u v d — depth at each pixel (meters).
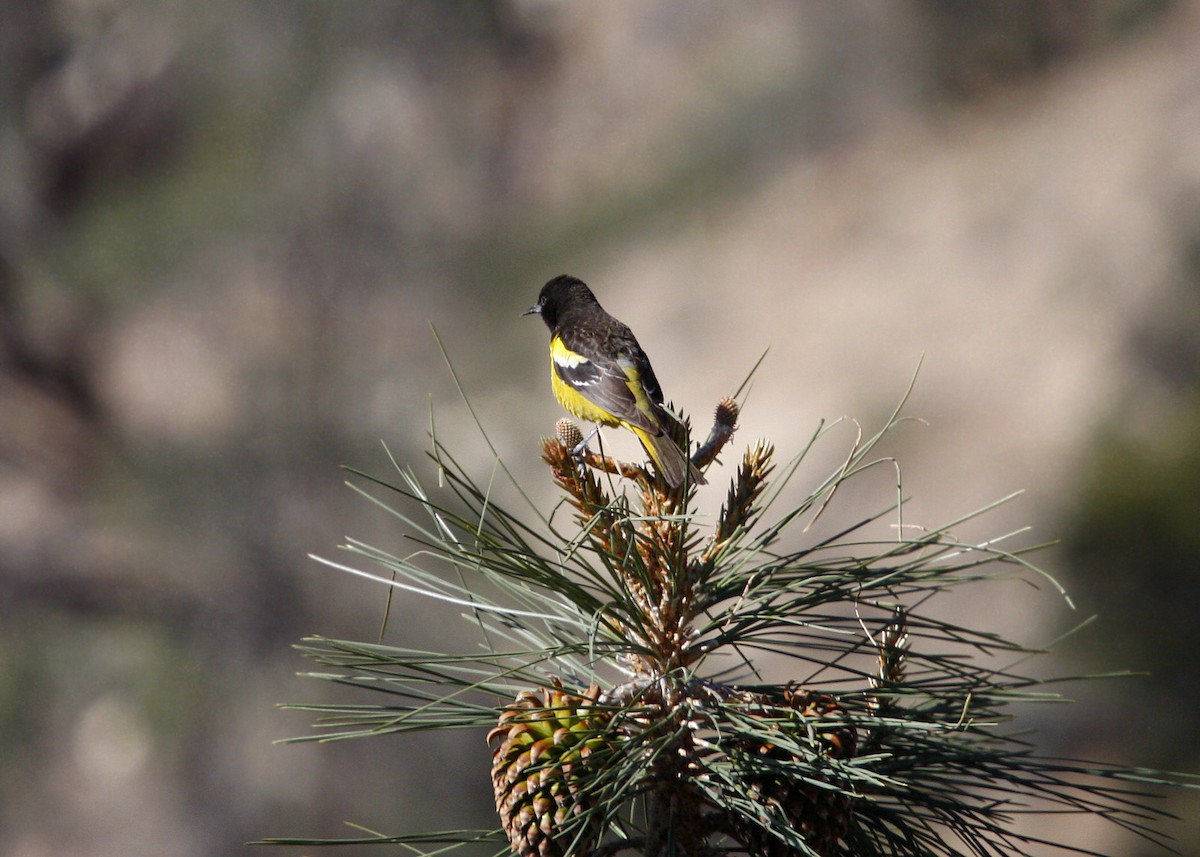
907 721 2.52
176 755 16.06
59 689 17.61
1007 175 25.08
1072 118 25.67
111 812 15.88
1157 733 14.80
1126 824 2.50
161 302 23.53
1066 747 14.91
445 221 25.44
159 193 25.48
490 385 21.52
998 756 2.62
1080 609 16.44
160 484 18.56
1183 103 24.00
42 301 23.78
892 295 23.47
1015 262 22.92
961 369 21.30
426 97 26.58
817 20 29.66
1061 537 17.69
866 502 19.02
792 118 28.86
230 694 16.25
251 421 19.59
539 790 2.50
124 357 23.17
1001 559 2.54
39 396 22.84
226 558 17.25
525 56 31.97
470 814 13.20
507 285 25.75
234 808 15.25
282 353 21.44
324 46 25.06
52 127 27.70
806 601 2.69
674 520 2.69
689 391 23.58
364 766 13.73
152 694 16.48
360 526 17.22
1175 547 16.83
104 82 27.48
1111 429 18.91
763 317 24.48
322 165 24.39
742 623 2.70
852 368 22.20
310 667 15.95
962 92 28.08
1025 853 2.60
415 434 19.55
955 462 19.48
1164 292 20.88
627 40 32.28
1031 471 18.88
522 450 18.53
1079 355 20.45
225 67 25.78
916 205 25.52
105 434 22.08
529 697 2.68
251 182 24.19
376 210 24.17
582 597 2.71
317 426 19.09
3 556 18.53
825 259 25.34
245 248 23.36
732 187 28.38
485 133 27.81
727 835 2.76
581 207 28.84
